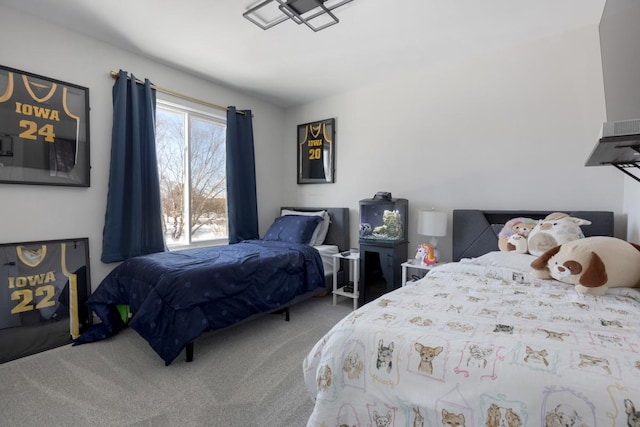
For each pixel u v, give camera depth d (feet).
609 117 5.48
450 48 9.00
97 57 8.54
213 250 9.56
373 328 3.64
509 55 8.93
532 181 8.67
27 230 7.48
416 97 10.64
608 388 2.39
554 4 6.95
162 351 6.45
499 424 2.62
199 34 8.25
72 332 7.95
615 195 7.63
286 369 6.54
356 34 8.21
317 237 12.09
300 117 13.93
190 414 5.13
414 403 3.04
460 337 3.32
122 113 8.80
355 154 12.21
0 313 6.98
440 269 6.99
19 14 7.24
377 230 11.02
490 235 8.93
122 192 8.83
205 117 11.64
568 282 5.39
